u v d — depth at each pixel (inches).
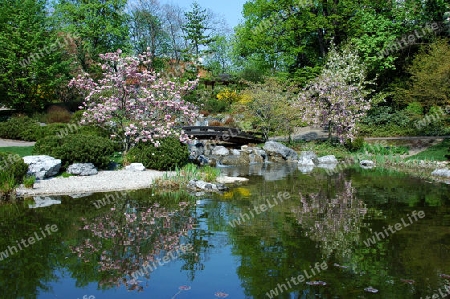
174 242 275.7
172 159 601.6
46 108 1058.1
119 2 1358.3
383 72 1113.4
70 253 253.8
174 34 1765.5
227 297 191.3
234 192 466.6
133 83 633.0
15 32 938.1
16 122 796.0
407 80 1053.2
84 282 208.8
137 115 618.8
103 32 1302.9
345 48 991.6
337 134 868.0
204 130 896.3
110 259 243.0
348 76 890.1
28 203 396.5
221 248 262.4
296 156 848.9
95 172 546.9
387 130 1011.9
